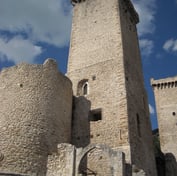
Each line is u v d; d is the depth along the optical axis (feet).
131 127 59.77
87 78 71.87
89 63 74.28
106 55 72.84
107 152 48.78
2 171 44.73
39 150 49.44
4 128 50.16
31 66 58.08
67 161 47.93
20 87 55.01
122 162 46.73
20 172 45.88
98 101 65.98
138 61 82.33
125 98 62.49
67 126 59.57
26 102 53.26
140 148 61.36
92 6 86.89
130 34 83.71
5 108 52.65
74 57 78.23
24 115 51.70
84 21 84.89
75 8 90.48
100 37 77.82
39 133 51.01
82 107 67.26
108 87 66.64
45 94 56.08
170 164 89.30
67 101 62.03
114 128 59.72
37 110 53.16
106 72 69.62
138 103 70.28
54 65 61.26
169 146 105.40
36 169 47.42
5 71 58.23
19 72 57.06
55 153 49.70
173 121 110.42
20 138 49.08
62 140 55.83
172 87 118.32
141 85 77.71
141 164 58.90
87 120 64.54
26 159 47.42
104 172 50.47
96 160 52.54
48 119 53.83
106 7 83.46
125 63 70.23
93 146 49.65
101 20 81.61
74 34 83.56
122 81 65.51
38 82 56.59
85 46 78.64
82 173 49.85
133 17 93.09
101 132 60.90
